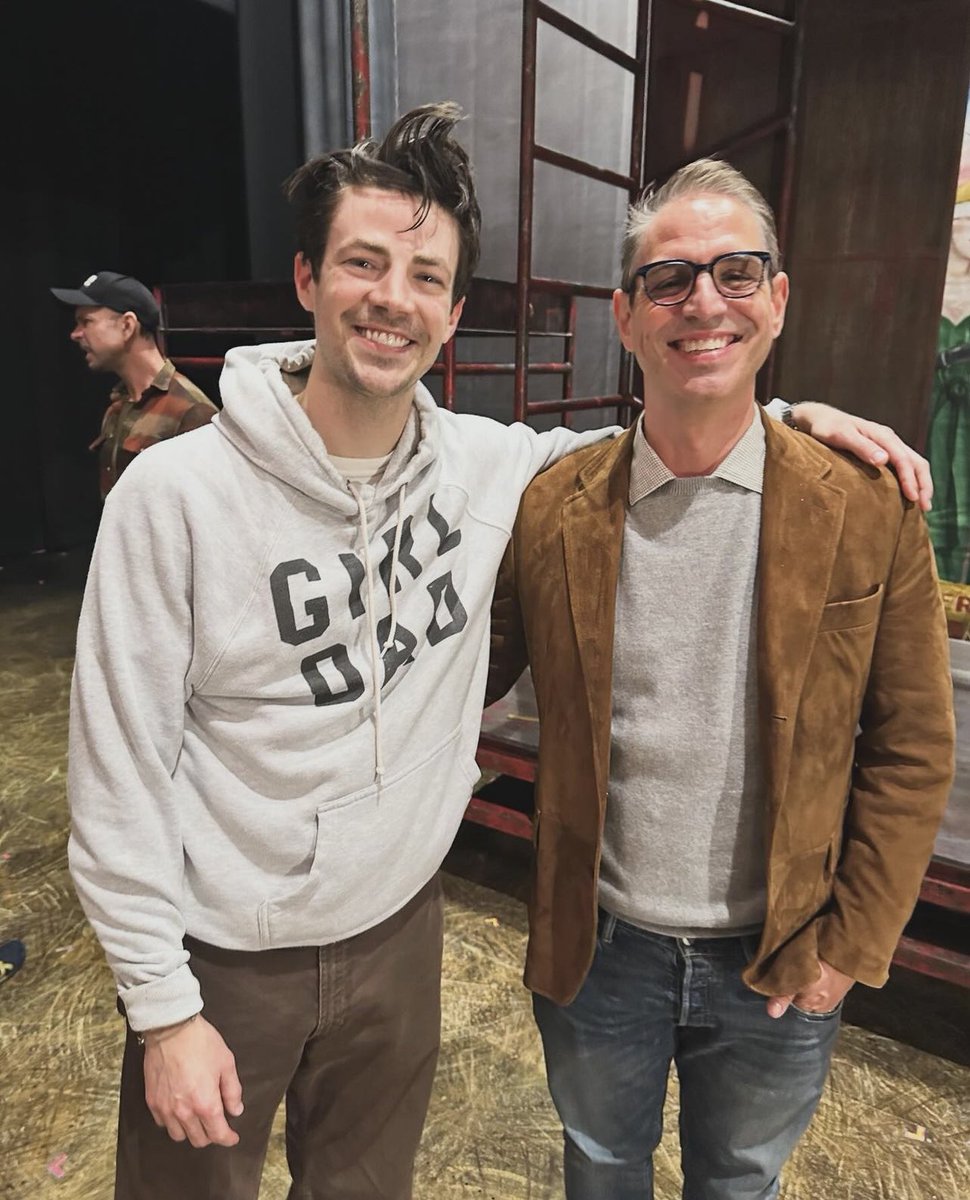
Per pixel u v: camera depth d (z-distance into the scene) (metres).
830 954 1.10
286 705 1.04
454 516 1.15
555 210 4.40
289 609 1.02
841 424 1.10
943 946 1.98
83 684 0.98
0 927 2.53
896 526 1.03
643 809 1.12
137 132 6.66
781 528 1.03
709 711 1.07
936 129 2.99
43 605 5.92
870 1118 1.89
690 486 1.06
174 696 1.01
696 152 3.40
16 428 7.21
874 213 3.15
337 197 0.98
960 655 2.94
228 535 0.99
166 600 0.98
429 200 0.98
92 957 2.41
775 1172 1.24
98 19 5.68
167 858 1.02
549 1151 1.80
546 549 1.16
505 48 4.36
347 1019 1.19
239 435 1.00
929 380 3.18
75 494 7.73
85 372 7.60
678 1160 1.79
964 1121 1.88
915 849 1.07
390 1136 1.32
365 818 1.10
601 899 1.17
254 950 1.09
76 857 0.99
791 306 3.36
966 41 2.88
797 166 3.24
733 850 1.09
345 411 1.03
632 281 1.04
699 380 0.99
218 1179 1.17
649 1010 1.18
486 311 3.49
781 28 3.09
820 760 1.06
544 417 4.82
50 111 6.69
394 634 1.09
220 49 5.57
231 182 6.40
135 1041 1.13
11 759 3.57
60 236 7.14
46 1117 1.89
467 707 1.25
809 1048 1.14
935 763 1.06
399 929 1.21
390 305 0.97
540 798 1.19
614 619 1.10
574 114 4.23
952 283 3.07
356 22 3.55
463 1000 2.22
